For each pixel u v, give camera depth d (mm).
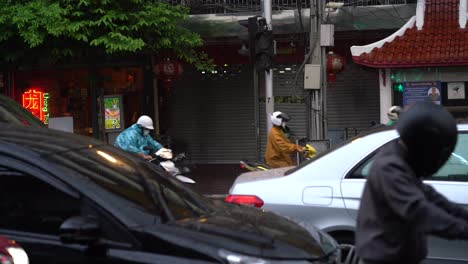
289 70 16016
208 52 16141
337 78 15898
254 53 12320
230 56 16109
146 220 4105
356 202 5762
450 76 13508
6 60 14133
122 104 15875
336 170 5945
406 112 3168
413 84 13664
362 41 15508
